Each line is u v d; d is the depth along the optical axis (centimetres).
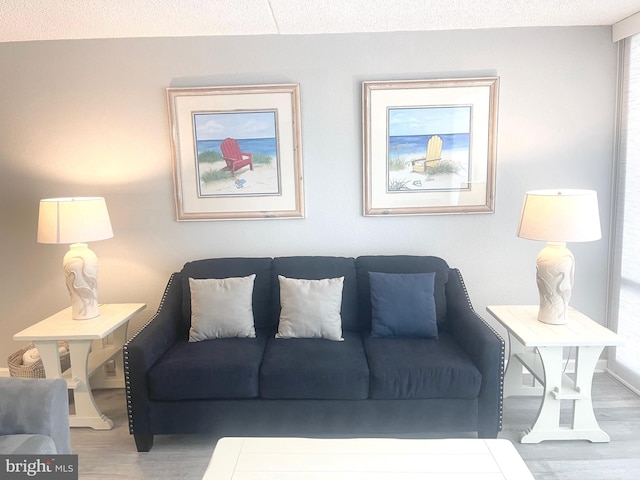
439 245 315
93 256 274
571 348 315
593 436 240
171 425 236
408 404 232
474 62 296
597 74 296
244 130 303
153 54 299
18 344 326
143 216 314
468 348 246
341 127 304
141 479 219
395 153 304
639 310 283
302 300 270
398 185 307
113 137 307
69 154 309
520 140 303
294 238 317
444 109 298
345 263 295
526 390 288
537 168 305
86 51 299
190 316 285
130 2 238
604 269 313
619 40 290
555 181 306
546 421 241
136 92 302
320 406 234
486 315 321
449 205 308
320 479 156
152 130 306
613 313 309
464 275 318
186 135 304
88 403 263
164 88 301
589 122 300
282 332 271
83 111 305
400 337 272
